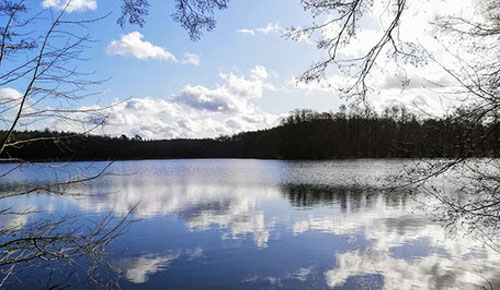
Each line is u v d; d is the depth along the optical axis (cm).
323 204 1772
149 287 705
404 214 1448
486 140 434
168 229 1228
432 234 1092
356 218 1388
